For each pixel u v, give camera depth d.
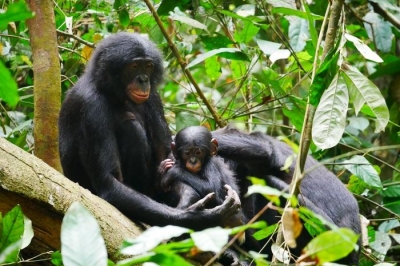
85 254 4.61
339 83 7.49
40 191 6.64
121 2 10.97
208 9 11.59
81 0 12.06
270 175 10.39
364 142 12.58
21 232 5.65
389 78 13.58
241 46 10.98
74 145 9.08
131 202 8.27
